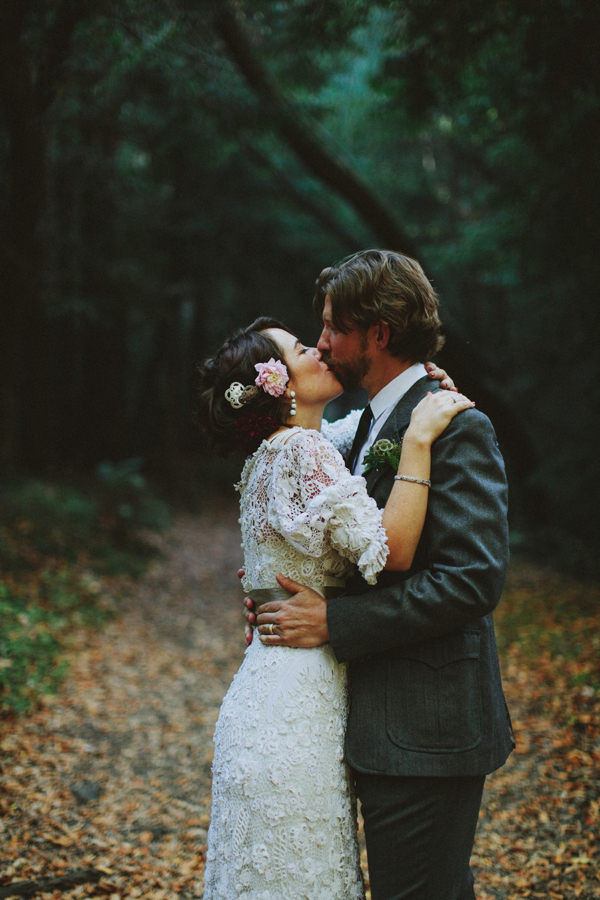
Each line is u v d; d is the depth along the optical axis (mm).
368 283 1843
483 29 5758
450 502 1677
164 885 2824
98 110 8828
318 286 2016
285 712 1766
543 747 4148
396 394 1929
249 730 1795
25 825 3193
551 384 13477
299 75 8914
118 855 3049
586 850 3016
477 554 1633
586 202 7332
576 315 11266
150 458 18172
